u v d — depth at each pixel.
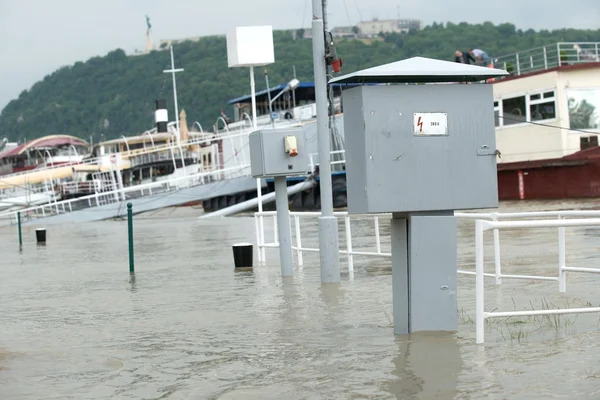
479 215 13.40
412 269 9.35
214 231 36.88
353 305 12.14
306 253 21.61
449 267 9.36
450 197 9.08
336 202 56.78
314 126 57.66
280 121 59.78
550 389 7.03
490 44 192.00
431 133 9.04
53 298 15.26
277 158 15.75
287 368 8.46
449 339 9.12
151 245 29.55
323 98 14.71
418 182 9.02
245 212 62.34
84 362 9.32
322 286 14.45
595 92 46.12
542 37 191.12
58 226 52.97
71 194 77.62
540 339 8.93
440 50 197.00
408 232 9.46
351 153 9.17
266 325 10.99
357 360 8.55
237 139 64.38
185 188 59.75
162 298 14.33
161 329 11.19
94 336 10.95
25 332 11.57
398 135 8.98
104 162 84.56
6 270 22.19
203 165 74.81
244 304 12.97
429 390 7.25
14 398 7.86
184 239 32.16
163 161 81.56
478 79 9.34
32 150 118.38
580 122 46.06
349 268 16.52
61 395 7.90
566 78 45.94
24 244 35.00
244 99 67.75
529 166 46.38
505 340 8.97
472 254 18.92
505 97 48.75
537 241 21.36
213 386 7.95
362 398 7.18
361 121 8.95
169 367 8.88
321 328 10.48
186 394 7.71
